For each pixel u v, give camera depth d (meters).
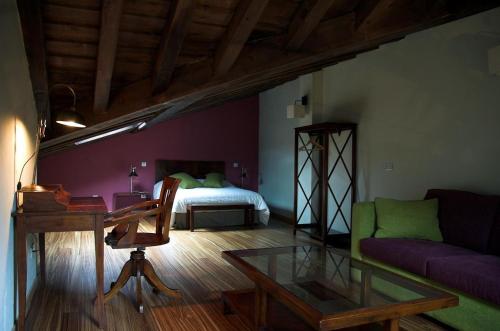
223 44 2.68
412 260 2.80
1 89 1.95
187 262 4.11
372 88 4.82
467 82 3.53
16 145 2.37
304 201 6.13
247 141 8.10
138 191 7.29
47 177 6.77
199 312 2.80
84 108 3.21
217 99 5.90
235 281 3.49
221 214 6.34
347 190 5.20
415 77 4.14
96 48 2.49
